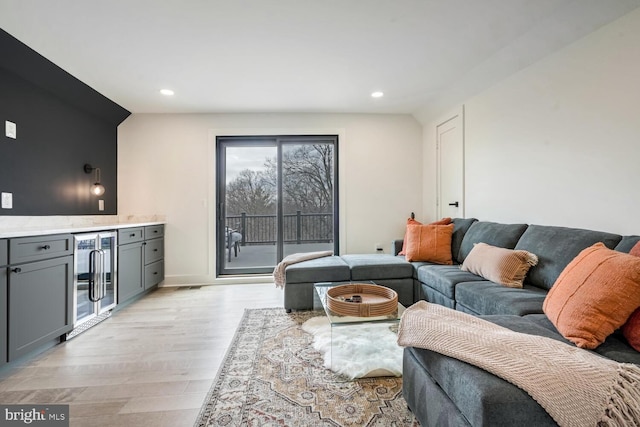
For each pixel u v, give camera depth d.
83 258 2.46
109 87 3.19
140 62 2.67
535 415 0.91
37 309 2.00
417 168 4.33
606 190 1.92
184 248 4.05
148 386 1.70
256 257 4.33
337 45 2.43
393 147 4.30
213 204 4.09
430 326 1.32
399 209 4.31
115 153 3.89
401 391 1.64
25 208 2.54
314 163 4.35
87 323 2.52
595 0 1.81
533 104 2.47
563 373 0.94
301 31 2.23
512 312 1.68
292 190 4.34
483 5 1.95
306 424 1.39
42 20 2.04
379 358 1.93
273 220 4.35
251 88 3.29
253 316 2.79
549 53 2.29
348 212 4.26
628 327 1.21
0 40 2.18
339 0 1.89
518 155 2.63
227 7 1.94
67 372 1.85
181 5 1.91
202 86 3.20
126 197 3.97
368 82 3.17
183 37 2.28
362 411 1.48
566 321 1.30
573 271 1.46
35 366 1.92
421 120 4.24
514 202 2.69
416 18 2.09
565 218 2.20
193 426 1.38
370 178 4.28
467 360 1.08
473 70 2.89
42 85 2.71
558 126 2.25
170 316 2.84
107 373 1.84
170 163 4.04
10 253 1.81
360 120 4.25
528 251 2.16
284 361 1.95
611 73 1.87
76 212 3.18
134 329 2.53
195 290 3.76
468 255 2.63
